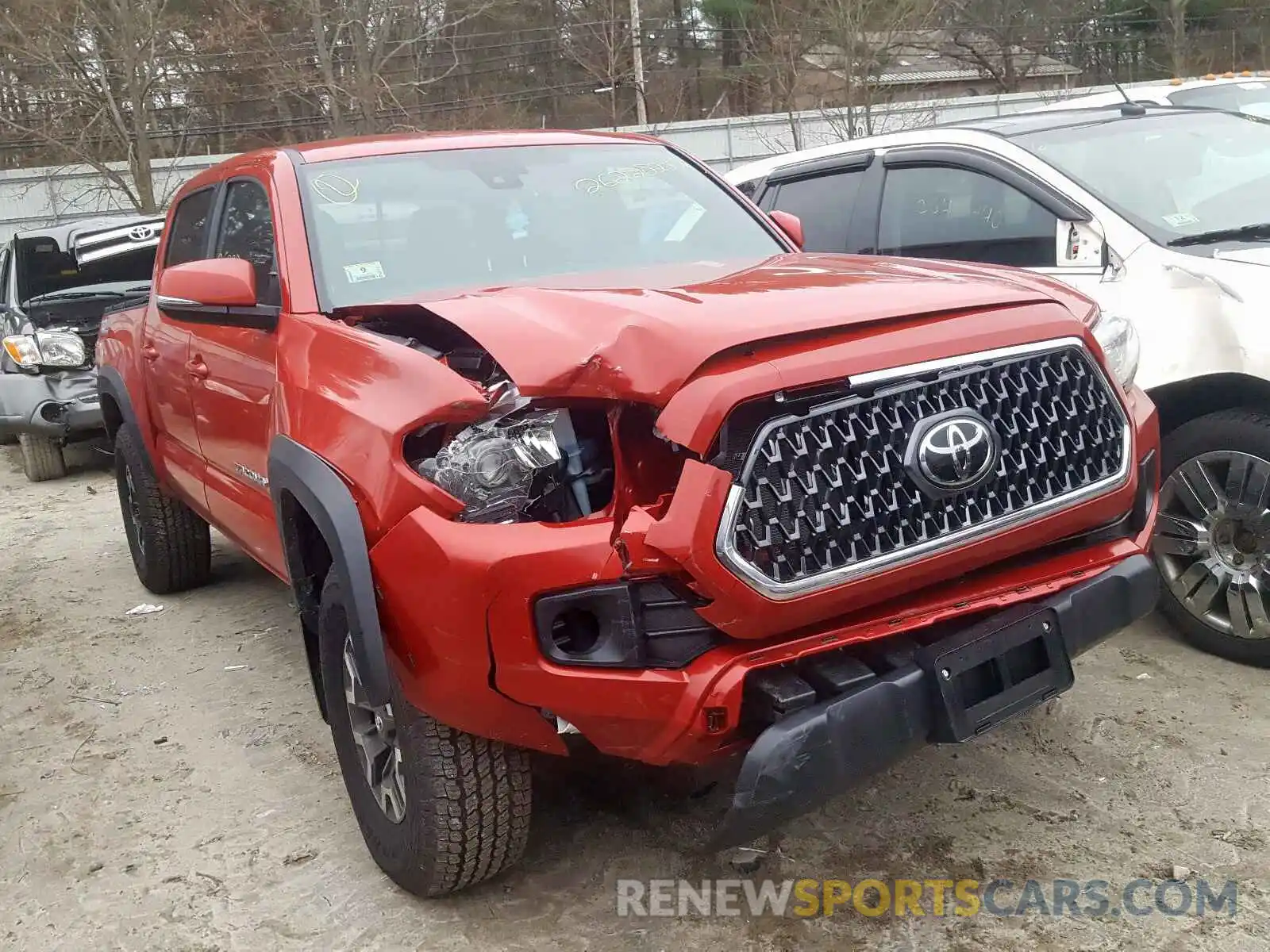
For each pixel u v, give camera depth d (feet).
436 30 75.31
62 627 19.04
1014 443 9.16
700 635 8.34
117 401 18.45
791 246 14.12
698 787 11.90
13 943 10.37
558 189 13.75
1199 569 13.85
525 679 8.50
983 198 16.52
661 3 104.32
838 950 9.36
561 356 8.74
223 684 15.94
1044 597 9.37
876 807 11.41
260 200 13.62
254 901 10.69
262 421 12.09
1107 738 12.39
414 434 9.09
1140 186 15.34
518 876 10.68
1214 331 13.07
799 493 8.30
